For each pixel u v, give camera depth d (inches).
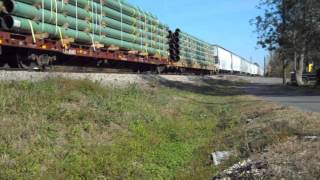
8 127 459.2
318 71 2122.3
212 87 1934.1
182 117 866.8
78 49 992.9
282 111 815.7
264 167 379.9
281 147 434.3
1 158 403.9
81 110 591.5
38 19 807.7
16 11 740.7
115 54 1242.0
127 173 453.4
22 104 530.3
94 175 429.7
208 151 571.2
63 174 410.6
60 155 450.6
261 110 908.0
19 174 389.1
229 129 737.0
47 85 647.1
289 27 2138.3
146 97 919.7
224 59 3708.2
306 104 1098.7
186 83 1774.1
